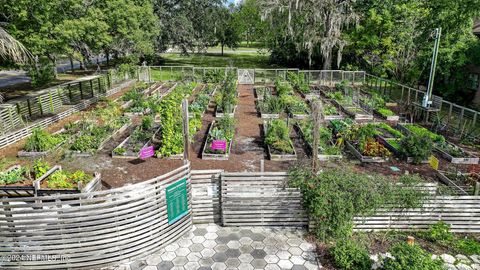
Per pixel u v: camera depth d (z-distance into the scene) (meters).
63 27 16.03
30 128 14.91
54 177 9.88
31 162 11.88
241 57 52.06
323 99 22.66
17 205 6.39
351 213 7.34
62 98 19.36
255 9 44.91
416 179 7.88
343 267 6.93
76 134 14.05
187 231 8.23
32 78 21.33
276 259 7.32
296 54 36.66
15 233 6.57
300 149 13.47
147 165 11.84
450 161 12.49
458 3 18.36
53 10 15.81
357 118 17.84
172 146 12.52
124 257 7.14
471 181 10.35
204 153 12.54
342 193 7.44
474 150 13.86
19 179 10.18
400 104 20.48
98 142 13.09
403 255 6.28
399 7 24.59
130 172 11.31
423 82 24.19
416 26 22.47
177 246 7.73
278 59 41.56
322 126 15.09
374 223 8.05
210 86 25.28
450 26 19.30
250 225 8.41
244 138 14.81
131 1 25.83
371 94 22.77
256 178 8.04
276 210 8.29
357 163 12.22
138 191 6.99
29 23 15.48
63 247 6.76
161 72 29.41
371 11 26.70
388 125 16.97
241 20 48.31
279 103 18.70
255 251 7.57
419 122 17.64
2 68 17.55
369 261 6.77
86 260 6.91
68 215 6.59
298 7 27.66
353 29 28.55
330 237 7.87
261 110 18.72
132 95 19.89
